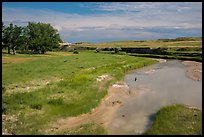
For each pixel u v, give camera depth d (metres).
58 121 26.28
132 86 45.81
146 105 32.75
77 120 27.00
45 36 120.75
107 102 33.88
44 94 34.53
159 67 79.62
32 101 31.12
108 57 99.38
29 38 121.88
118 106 32.22
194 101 34.62
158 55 123.75
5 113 27.48
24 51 118.69
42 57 93.31
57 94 34.78
